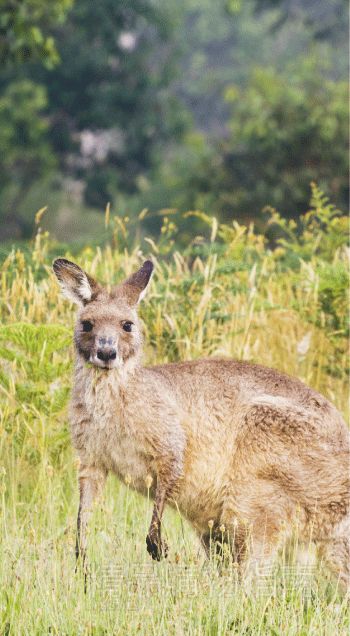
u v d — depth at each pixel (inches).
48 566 575.8
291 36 3809.1
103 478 631.8
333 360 878.4
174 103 2908.5
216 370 649.6
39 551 578.9
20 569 574.6
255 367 655.8
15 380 772.0
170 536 667.4
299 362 852.6
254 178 2015.3
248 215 1967.3
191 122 2920.8
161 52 3307.1
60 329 749.3
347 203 1937.7
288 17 3230.8
